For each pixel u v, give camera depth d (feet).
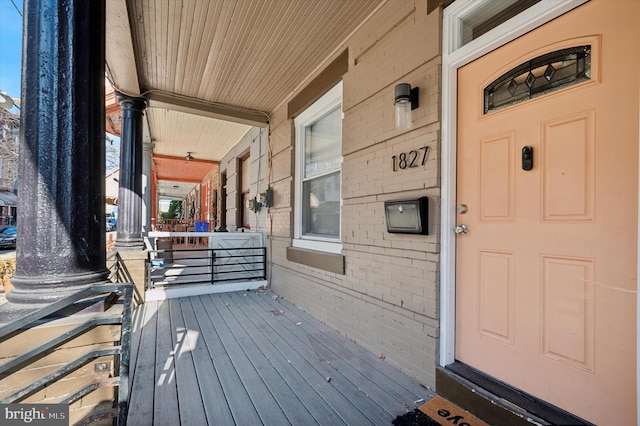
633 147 4.36
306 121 13.34
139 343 9.17
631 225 4.36
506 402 5.38
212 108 15.48
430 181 6.94
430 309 6.89
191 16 8.91
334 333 10.09
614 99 4.54
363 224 9.15
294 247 13.79
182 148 26.48
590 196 4.76
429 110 7.04
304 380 7.13
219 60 11.38
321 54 11.01
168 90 13.99
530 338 5.47
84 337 4.34
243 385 6.90
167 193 75.92
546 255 5.27
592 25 4.78
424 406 6.15
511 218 5.79
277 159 15.90
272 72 12.29
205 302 13.74
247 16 8.90
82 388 4.16
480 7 6.46
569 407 4.95
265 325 10.78
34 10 4.34
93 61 4.67
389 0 8.27
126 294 4.42
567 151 5.03
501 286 5.93
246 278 16.76
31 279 4.21
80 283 4.40
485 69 6.27
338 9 8.64
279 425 5.60
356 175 9.52
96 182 4.71
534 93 5.48
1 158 49.80
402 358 7.59
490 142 6.16
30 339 4.00
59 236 4.33
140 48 10.59
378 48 8.68
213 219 34.68
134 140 13.99
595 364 4.67
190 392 6.62
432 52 7.00
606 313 4.58
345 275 9.94
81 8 4.56
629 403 4.34
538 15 5.29
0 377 3.84
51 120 4.32
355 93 9.62
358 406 6.17
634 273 4.33
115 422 4.54
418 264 7.23
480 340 6.29
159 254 23.88
